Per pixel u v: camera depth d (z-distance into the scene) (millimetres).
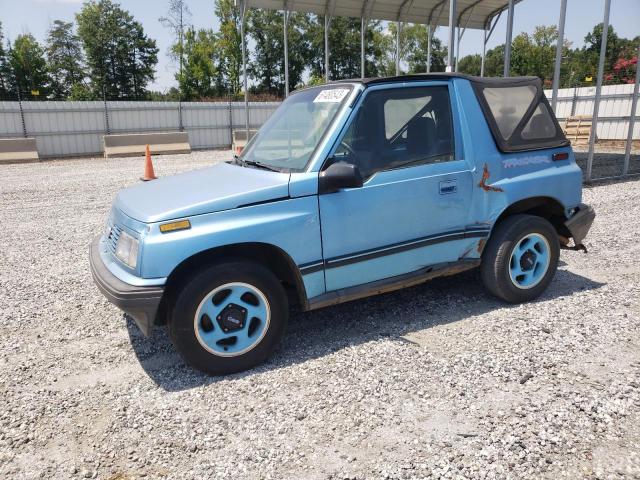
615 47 61250
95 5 65312
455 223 4215
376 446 2744
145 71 68688
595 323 4180
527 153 4520
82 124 23078
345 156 3740
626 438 2740
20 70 62594
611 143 22125
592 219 4949
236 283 3447
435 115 4133
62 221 8883
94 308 4926
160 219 3264
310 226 3604
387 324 4316
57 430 2996
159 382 3516
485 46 17469
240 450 2754
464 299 4801
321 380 3432
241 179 3818
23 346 4141
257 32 57656
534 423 2887
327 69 15680
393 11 15758
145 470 2629
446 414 3006
